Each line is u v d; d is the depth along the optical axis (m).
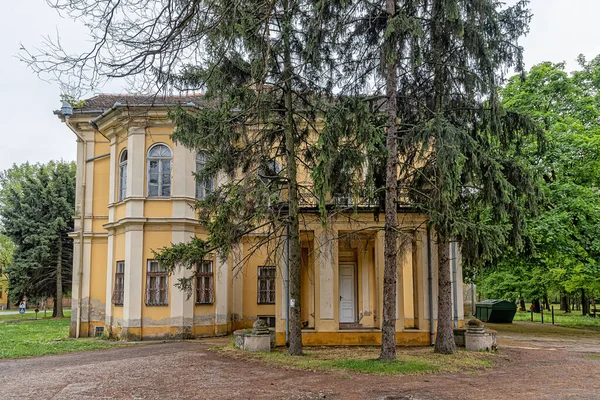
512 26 11.50
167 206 18.17
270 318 19.92
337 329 14.33
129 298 17.47
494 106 11.30
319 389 8.34
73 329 20.11
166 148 18.59
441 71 11.50
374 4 10.75
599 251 19.12
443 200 10.59
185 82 11.27
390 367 10.10
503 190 10.75
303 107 12.77
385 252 11.19
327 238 13.73
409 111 12.70
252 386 8.60
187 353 13.03
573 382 9.16
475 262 11.45
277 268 14.52
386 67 10.52
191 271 17.94
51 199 32.56
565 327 24.19
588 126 21.05
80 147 21.12
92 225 20.73
